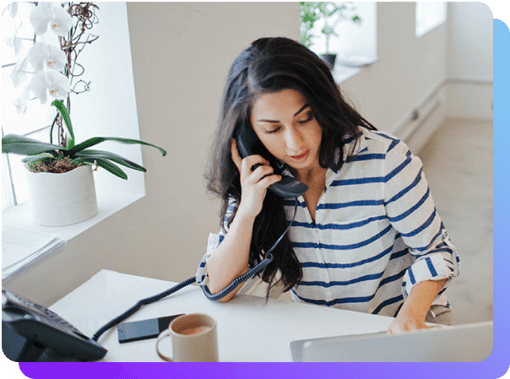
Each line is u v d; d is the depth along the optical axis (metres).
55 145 1.56
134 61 1.78
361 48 3.82
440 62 5.40
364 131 1.30
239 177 1.35
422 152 4.79
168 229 2.02
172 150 2.01
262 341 1.16
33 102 1.80
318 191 1.34
